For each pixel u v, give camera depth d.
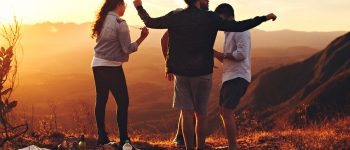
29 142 6.31
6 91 4.36
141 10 5.25
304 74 157.25
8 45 4.29
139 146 6.89
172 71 5.14
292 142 7.19
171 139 8.38
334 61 152.12
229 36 5.63
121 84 6.07
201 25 4.98
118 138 7.68
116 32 5.84
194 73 5.05
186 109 5.30
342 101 98.69
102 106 6.24
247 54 5.52
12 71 4.36
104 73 5.98
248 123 9.34
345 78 108.00
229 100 5.55
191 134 5.34
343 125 10.16
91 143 6.64
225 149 6.95
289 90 150.00
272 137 8.19
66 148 5.92
